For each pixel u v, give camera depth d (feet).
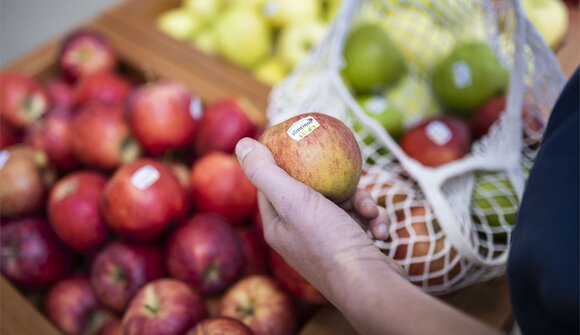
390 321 1.15
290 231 1.35
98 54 2.51
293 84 2.13
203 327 1.61
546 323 1.11
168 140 2.10
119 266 1.87
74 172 2.32
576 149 1.08
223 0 2.87
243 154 1.39
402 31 2.29
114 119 2.12
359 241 1.30
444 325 1.09
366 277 1.24
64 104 2.48
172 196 1.84
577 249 1.01
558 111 1.22
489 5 1.90
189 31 2.82
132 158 2.16
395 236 1.72
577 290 1.00
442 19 2.23
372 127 1.80
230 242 1.85
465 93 2.10
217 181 1.96
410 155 1.91
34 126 2.31
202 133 2.12
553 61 1.74
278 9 2.68
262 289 1.86
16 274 2.00
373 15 2.32
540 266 1.06
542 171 1.15
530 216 1.14
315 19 2.78
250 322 1.80
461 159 1.86
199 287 1.85
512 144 1.80
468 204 1.76
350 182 1.45
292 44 2.63
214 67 2.45
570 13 2.59
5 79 2.37
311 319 1.81
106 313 2.03
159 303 1.73
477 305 1.80
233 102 2.14
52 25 3.37
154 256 1.90
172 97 2.10
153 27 2.65
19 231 2.01
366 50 2.12
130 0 2.80
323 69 2.11
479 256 1.65
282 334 1.81
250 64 2.72
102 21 2.70
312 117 1.46
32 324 1.83
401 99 2.22
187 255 1.81
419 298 1.18
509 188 1.81
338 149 1.42
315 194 1.33
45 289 2.14
